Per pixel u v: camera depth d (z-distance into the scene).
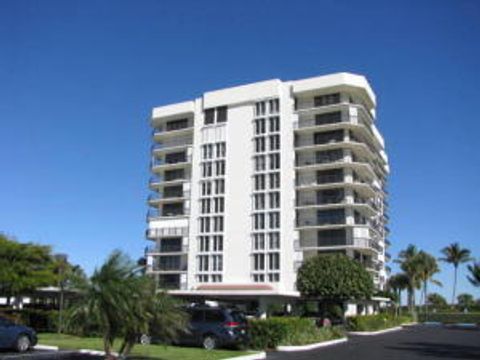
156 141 78.69
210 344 25.92
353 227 63.81
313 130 67.94
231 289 64.25
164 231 73.00
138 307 15.83
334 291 48.09
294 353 25.31
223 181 70.50
